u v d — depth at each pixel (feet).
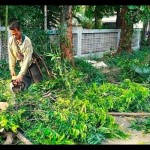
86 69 14.60
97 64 18.86
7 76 12.62
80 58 20.07
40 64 10.34
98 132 7.91
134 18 22.41
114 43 25.41
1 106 8.68
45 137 7.40
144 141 8.00
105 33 24.14
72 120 7.77
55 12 20.42
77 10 29.48
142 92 10.73
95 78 13.35
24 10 15.60
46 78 10.94
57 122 7.80
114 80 14.26
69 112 8.23
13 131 7.34
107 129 8.05
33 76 9.89
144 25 32.07
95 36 23.11
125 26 23.50
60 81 10.28
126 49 23.68
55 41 14.96
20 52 9.17
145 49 28.32
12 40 9.12
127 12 21.61
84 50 22.16
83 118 8.18
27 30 14.75
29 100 8.71
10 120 7.59
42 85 10.07
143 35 32.37
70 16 14.55
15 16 15.49
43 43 14.48
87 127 7.95
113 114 9.81
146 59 18.35
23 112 8.02
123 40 23.62
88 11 27.71
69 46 14.49
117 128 8.41
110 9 27.14
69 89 9.91
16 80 9.25
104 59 21.48
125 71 14.64
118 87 11.59
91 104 9.14
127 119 9.61
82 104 8.87
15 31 8.91
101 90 10.80
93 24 29.50
